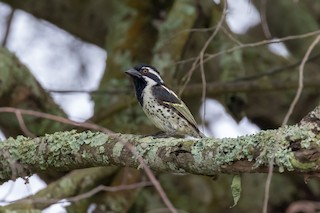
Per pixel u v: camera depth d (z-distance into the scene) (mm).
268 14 16359
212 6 13594
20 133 13070
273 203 15750
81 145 8023
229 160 7059
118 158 7824
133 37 14719
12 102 12883
